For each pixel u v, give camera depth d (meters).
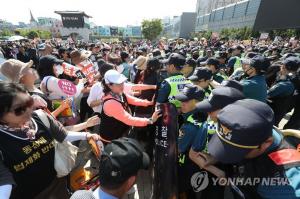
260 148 1.30
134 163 1.32
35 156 1.89
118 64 6.46
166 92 3.27
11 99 1.60
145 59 5.13
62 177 2.36
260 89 3.49
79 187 2.45
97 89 3.86
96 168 2.72
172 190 2.26
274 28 19.42
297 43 14.59
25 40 24.50
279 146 1.37
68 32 41.66
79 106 4.85
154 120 2.62
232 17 48.84
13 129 1.78
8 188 1.54
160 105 2.73
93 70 5.38
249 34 28.41
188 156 2.33
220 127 1.33
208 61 5.03
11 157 1.75
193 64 4.18
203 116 2.32
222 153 1.30
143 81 4.68
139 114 3.90
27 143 1.84
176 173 2.29
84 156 3.75
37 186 1.95
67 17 41.00
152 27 70.25
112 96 2.93
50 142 2.05
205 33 44.88
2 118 1.67
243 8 44.47
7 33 58.97
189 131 2.30
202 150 2.06
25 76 2.59
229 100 1.96
